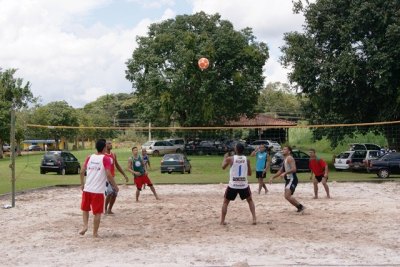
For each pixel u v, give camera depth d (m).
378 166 24.33
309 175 26.00
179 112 48.72
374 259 7.16
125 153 47.25
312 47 30.64
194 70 44.81
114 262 7.07
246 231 9.57
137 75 48.06
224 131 49.59
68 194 17.27
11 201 14.95
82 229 9.38
